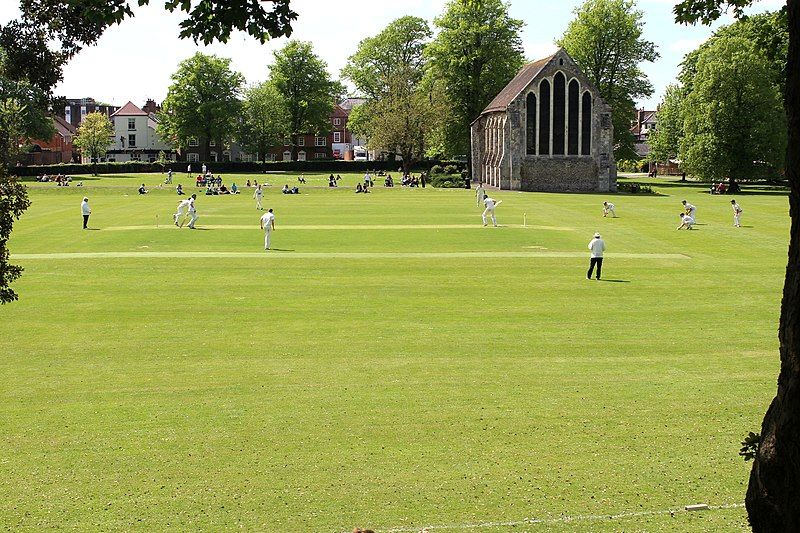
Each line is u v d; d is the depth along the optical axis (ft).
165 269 130.41
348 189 322.96
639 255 146.20
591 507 49.47
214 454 57.36
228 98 460.96
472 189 334.24
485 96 393.29
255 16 44.37
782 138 315.99
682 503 49.93
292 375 75.10
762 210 233.55
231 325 93.71
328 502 50.34
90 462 55.98
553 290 114.11
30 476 53.88
